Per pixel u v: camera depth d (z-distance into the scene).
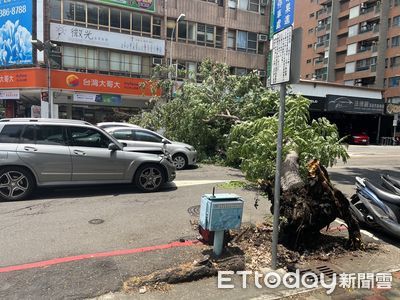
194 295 3.68
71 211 6.54
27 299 3.49
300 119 7.41
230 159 8.98
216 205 4.23
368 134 40.28
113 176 7.95
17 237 5.16
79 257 4.48
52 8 25.42
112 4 27.19
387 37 51.34
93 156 7.70
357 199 6.38
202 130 14.15
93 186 8.56
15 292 3.61
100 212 6.52
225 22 32.09
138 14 28.47
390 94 50.78
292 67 3.78
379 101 37.09
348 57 57.06
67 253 4.62
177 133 15.26
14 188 7.22
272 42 4.28
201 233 4.79
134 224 5.88
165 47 29.58
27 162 7.20
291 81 3.79
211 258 4.36
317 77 64.06
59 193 7.94
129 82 27.33
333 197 4.84
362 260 4.75
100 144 7.93
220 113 13.81
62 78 25.00
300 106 7.64
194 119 14.02
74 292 3.64
